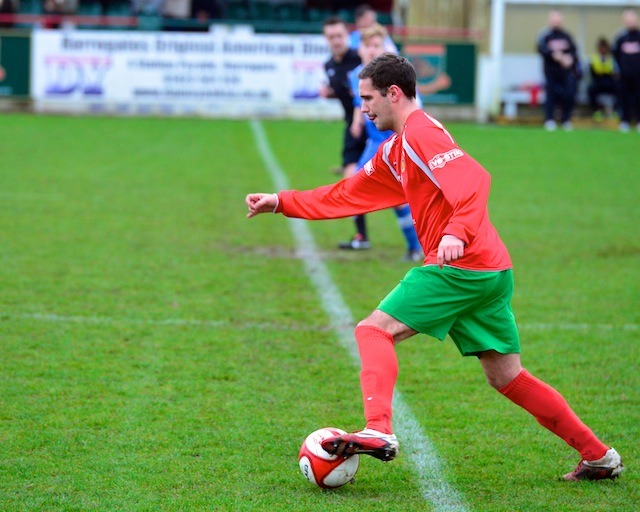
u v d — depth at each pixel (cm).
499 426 1228
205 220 2659
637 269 2203
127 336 1579
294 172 3494
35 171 3369
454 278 975
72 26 5447
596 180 3528
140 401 1277
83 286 1900
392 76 1007
